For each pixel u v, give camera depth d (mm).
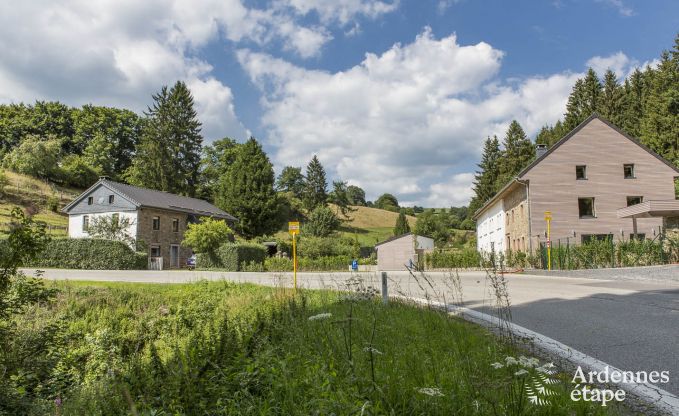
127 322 14508
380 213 114375
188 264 38469
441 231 71688
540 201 33031
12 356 5875
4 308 5531
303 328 6547
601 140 33594
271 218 66500
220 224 37031
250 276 25141
